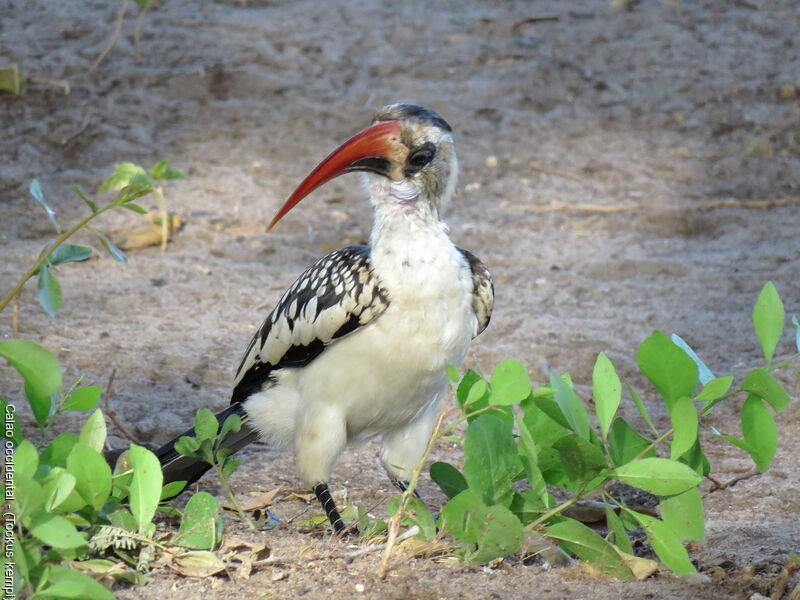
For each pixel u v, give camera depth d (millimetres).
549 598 5727
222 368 10711
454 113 18719
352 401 7305
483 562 6148
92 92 18203
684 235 15391
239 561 6137
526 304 12836
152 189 6602
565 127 18531
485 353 11188
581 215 15883
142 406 9578
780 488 8188
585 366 11008
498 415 6902
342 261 7230
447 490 6816
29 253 13555
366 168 7203
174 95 18500
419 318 7039
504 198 16422
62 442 6211
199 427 6859
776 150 17859
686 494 6254
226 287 13141
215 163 16812
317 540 6746
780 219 15648
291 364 7488
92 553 5996
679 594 5832
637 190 16672
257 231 15039
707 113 18984
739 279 13578
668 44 21188
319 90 19078
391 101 18812
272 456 8984
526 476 6797
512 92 19453
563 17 22203
